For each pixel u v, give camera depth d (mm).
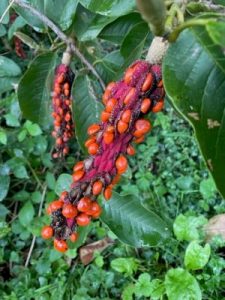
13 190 585
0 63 487
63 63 332
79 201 176
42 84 347
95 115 328
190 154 568
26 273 503
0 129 549
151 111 183
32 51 602
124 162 180
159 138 595
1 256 516
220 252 499
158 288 436
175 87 167
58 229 182
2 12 386
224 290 455
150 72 179
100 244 515
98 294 475
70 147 592
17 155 551
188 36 170
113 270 491
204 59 169
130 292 449
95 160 181
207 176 541
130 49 268
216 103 169
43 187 556
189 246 441
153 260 490
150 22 155
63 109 341
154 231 313
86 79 327
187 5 182
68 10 314
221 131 168
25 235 531
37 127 544
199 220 475
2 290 499
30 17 337
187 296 420
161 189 539
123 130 177
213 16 161
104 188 181
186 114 165
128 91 178
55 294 470
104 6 238
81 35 320
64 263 508
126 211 313
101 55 396
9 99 567
